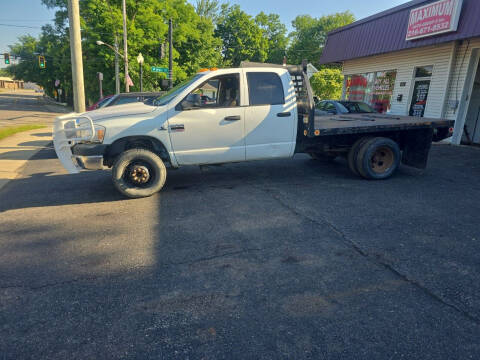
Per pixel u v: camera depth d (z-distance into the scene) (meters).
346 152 6.80
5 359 2.06
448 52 11.05
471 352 2.07
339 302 2.59
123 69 31.70
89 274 3.05
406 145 6.81
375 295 2.68
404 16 12.08
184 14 37.25
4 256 3.44
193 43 40.62
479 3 9.27
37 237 3.91
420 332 2.25
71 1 9.45
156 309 2.53
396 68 13.48
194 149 5.44
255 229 4.03
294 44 61.69
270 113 5.61
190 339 2.21
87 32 30.34
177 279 2.95
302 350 2.10
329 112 11.52
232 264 3.20
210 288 2.80
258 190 5.75
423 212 4.59
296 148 6.29
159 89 34.72
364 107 11.35
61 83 49.06
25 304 2.61
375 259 3.27
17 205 5.14
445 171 7.25
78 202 5.23
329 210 4.68
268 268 3.12
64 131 5.07
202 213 4.62
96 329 2.32
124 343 2.18
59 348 2.14
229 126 5.46
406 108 12.99
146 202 5.16
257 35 57.34
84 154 5.02
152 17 31.97
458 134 11.18
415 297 2.65
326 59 16.97
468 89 10.84
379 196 5.34
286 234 3.88
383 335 2.22
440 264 3.16
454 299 2.62
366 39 14.00
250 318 2.41
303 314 2.45
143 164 5.25
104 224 4.28
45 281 2.95
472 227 4.06
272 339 2.20
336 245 3.58
